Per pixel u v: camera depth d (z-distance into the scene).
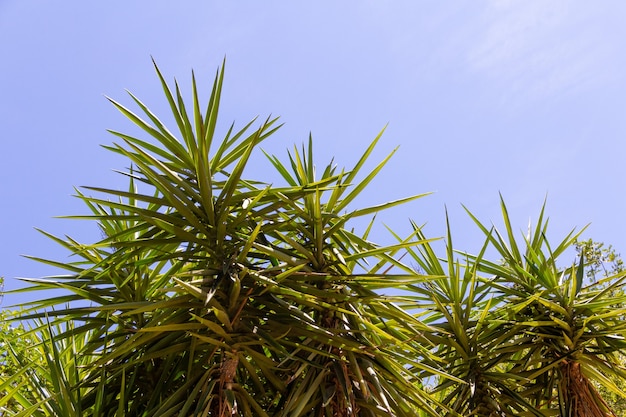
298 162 4.50
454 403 4.55
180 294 4.04
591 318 4.62
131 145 3.83
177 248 4.57
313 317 4.20
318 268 4.19
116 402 4.09
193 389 3.73
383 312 4.21
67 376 4.25
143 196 3.96
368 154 4.35
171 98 4.07
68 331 4.12
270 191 4.17
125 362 4.16
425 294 5.00
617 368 4.73
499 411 4.59
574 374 4.76
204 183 3.87
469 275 5.15
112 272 4.26
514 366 4.99
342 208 4.38
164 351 3.77
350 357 3.86
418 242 4.21
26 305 4.23
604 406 4.73
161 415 3.51
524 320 5.01
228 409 3.59
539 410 4.60
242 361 3.75
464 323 4.89
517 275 5.29
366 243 4.46
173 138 4.14
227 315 3.66
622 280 4.86
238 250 3.97
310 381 3.87
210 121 4.12
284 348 3.72
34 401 4.17
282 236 4.15
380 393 3.77
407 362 4.04
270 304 3.88
